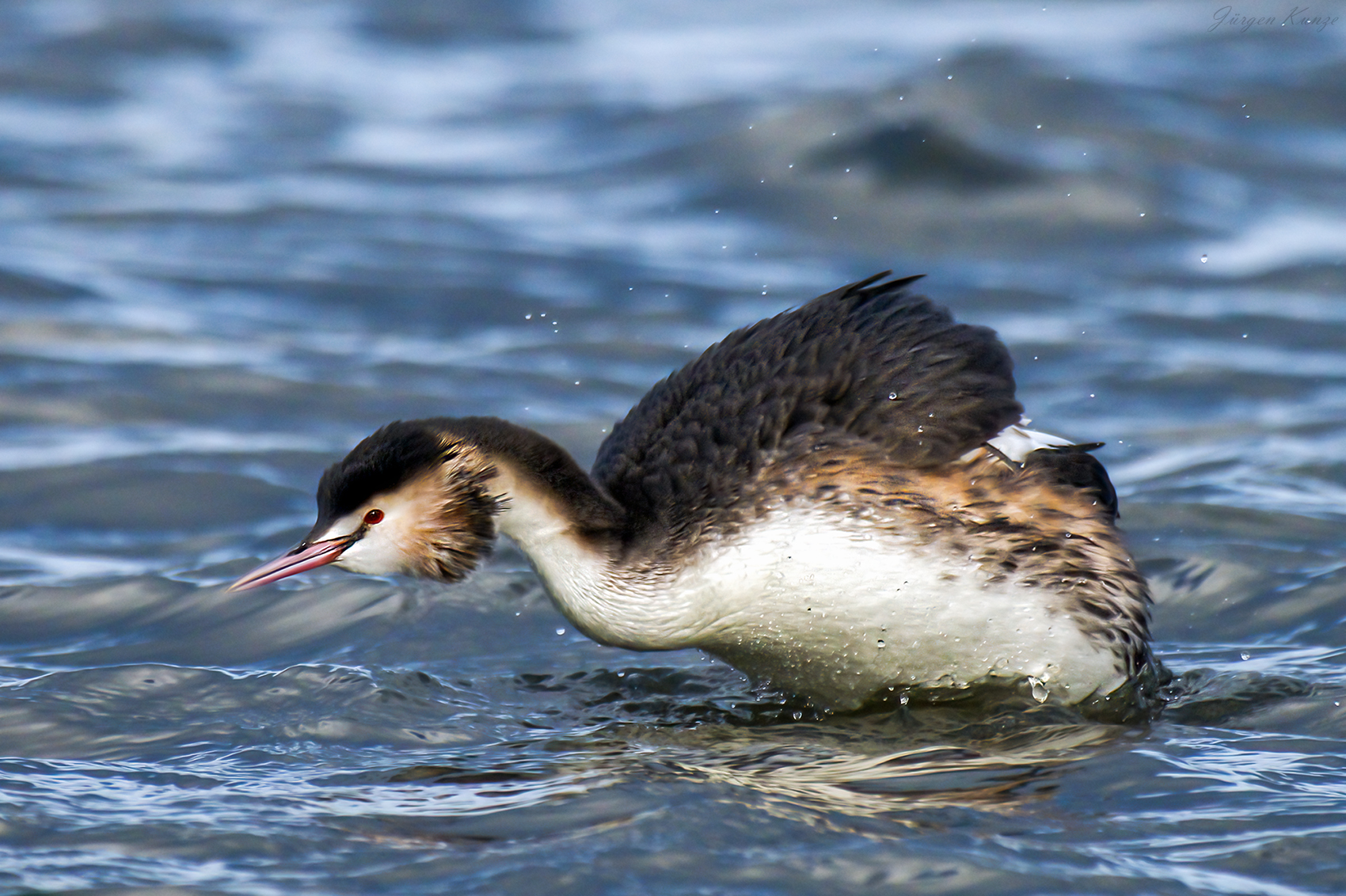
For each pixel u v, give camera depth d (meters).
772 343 9.68
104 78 31.47
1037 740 8.55
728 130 25.06
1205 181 23.31
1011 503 9.05
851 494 8.87
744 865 6.76
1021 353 17.36
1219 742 8.47
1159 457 14.27
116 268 19.83
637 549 9.04
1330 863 6.78
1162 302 19.20
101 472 13.60
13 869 6.74
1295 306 19.00
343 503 9.14
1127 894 6.51
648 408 9.87
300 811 7.46
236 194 24.02
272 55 34.09
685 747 8.54
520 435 9.19
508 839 7.07
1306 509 12.59
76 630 10.66
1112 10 35.59
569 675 9.85
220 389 15.79
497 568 11.69
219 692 9.29
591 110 28.44
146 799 7.61
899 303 9.80
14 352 16.44
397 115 29.56
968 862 6.77
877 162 23.19
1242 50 30.53
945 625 8.93
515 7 39.28
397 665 9.95
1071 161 23.00
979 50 26.97
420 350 17.28
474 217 22.95
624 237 21.88
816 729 8.90
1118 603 9.12
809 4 39.53
